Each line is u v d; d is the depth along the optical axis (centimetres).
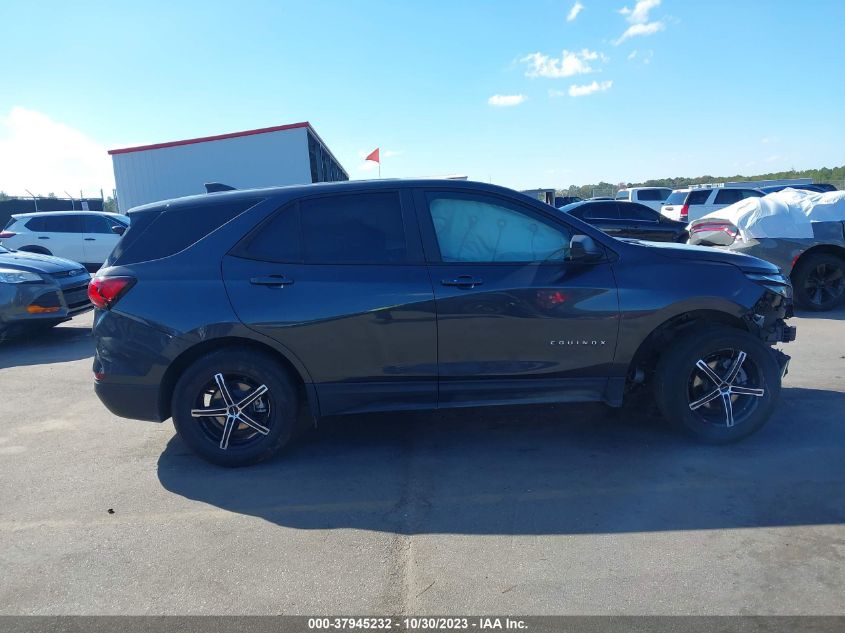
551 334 414
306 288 404
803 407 506
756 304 425
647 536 325
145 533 344
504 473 405
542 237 425
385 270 410
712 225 941
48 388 640
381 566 307
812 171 5153
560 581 290
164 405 420
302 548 325
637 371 447
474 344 412
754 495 365
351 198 422
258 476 412
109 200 3531
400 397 419
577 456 427
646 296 416
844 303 937
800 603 270
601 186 4338
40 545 334
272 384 413
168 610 278
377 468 420
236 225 416
